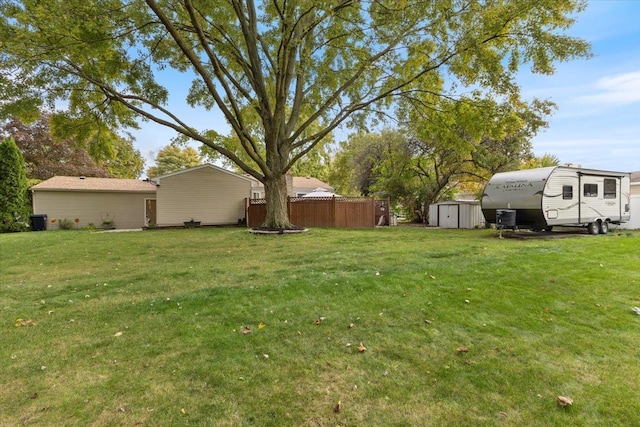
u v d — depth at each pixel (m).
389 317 3.62
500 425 1.98
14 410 2.15
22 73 8.80
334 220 16.52
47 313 3.93
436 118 11.89
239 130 11.00
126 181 20.72
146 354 2.89
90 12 7.93
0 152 16.02
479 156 17.25
